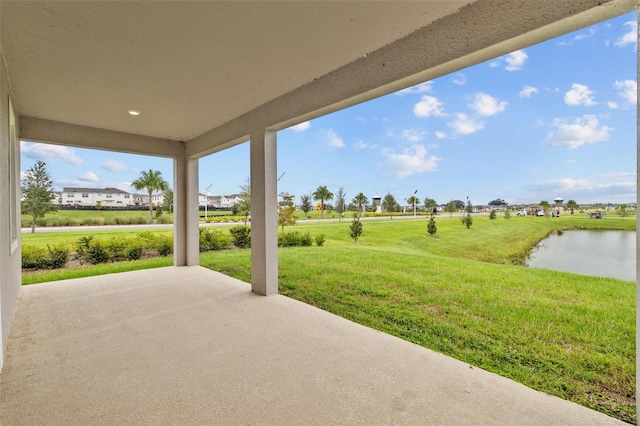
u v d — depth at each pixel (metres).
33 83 3.17
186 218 6.18
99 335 2.72
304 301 3.92
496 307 3.44
